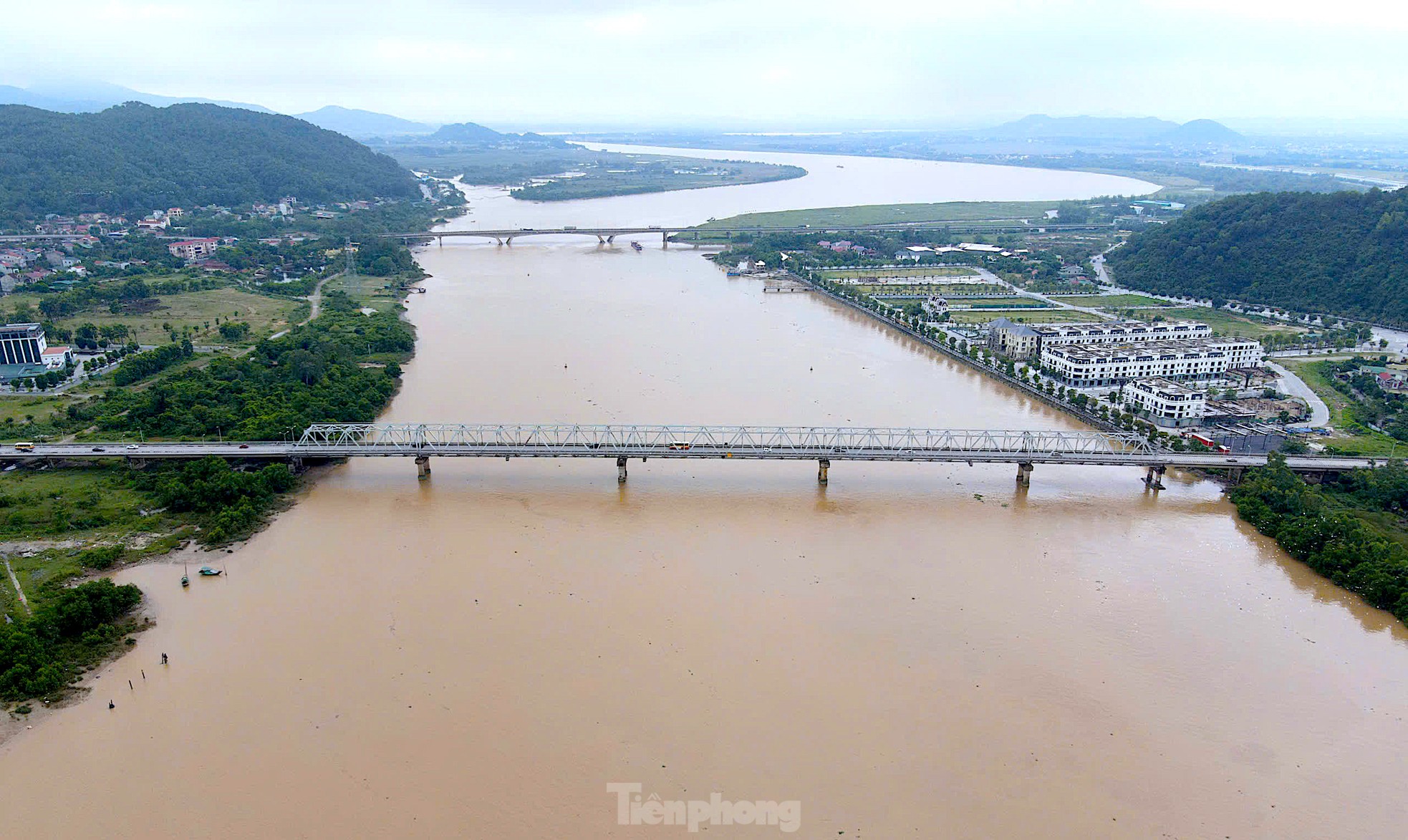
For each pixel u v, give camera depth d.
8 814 87.88
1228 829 88.12
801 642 116.50
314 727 99.88
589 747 96.88
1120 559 142.00
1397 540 147.50
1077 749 98.25
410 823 86.75
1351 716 104.75
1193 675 111.50
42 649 110.75
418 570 134.75
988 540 148.12
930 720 102.06
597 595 127.62
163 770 93.62
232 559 138.12
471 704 103.69
